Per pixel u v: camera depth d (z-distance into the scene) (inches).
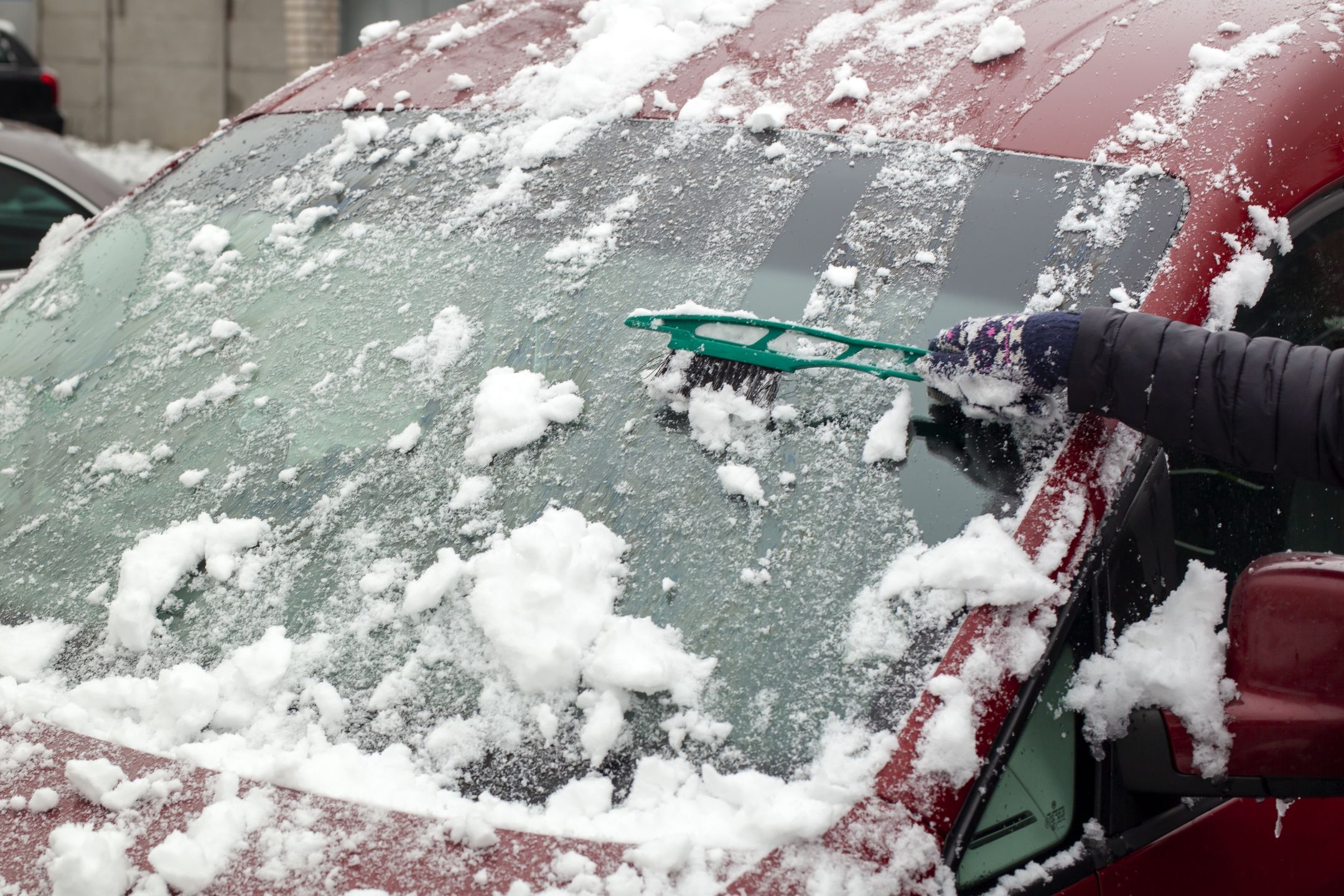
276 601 57.2
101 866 45.0
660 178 69.4
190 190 87.6
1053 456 52.5
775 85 72.2
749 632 50.6
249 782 48.9
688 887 42.8
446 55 89.4
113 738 52.8
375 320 69.4
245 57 573.9
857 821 44.0
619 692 49.9
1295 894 59.7
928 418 54.9
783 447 55.9
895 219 61.8
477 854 44.8
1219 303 55.8
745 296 61.2
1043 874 48.6
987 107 65.0
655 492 56.1
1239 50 63.7
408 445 61.7
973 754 45.5
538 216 70.7
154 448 67.3
